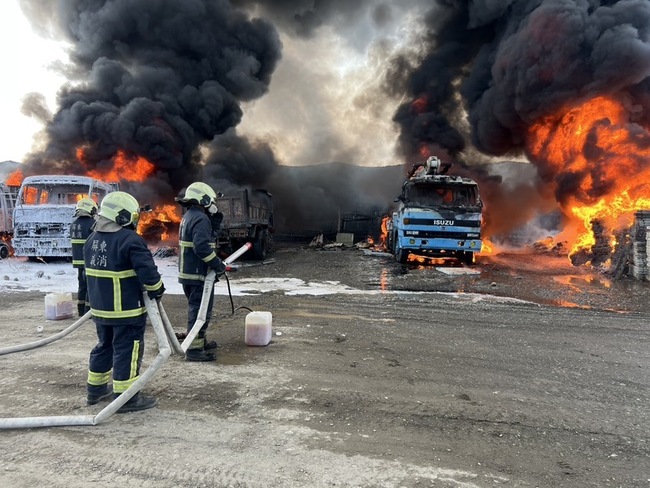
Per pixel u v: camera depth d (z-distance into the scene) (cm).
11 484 234
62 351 467
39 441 281
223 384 378
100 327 330
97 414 316
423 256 1378
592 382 403
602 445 290
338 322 619
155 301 333
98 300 321
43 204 1265
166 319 380
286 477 245
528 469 259
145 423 306
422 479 245
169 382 380
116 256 317
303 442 283
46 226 1196
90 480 239
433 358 462
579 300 801
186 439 285
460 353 482
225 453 268
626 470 262
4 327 568
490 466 262
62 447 274
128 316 322
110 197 326
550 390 383
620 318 660
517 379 407
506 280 1030
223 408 331
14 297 781
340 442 284
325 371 415
